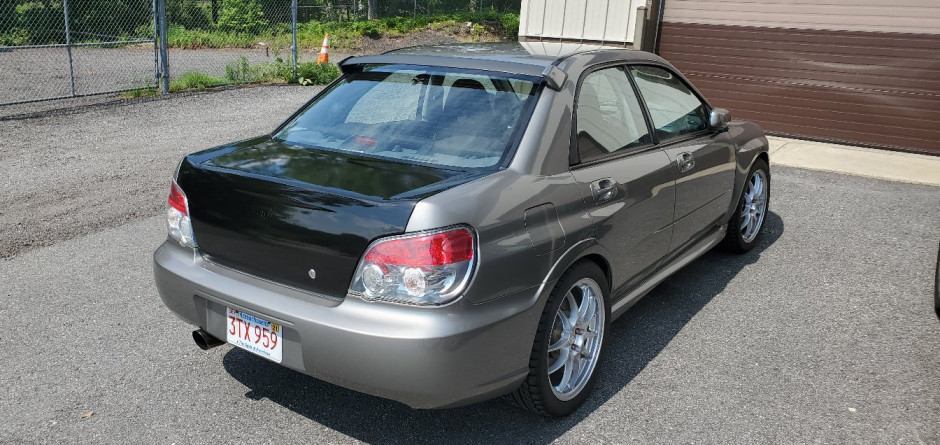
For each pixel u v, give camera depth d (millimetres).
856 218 6656
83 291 4613
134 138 9125
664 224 4031
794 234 6141
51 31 23078
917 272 5277
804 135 10617
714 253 5645
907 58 9633
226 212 2990
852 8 9883
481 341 2689
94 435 3102
